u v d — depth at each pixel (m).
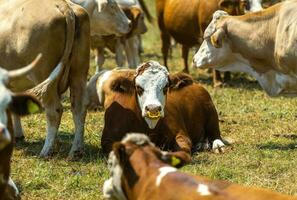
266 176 13.59
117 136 14.77
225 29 16.58
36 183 13.28
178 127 15.05
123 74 15.20
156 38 34.44
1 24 14.88
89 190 13.03
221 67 17.12
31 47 14.62
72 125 17.62
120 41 23.67
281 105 19.62
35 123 17.66
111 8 19.50
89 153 15.13
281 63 15.94
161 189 9.59
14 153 15.22
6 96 9.81
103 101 16.53
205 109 15.97
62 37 14.66
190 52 30.14
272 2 21.62
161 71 14.55
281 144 15.77
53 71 14.15
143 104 14.47
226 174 13.66
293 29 15.59
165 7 24.50
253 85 22.77
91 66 26.44
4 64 14.91
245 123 17.84
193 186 9.39
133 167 10.02
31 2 14.84
